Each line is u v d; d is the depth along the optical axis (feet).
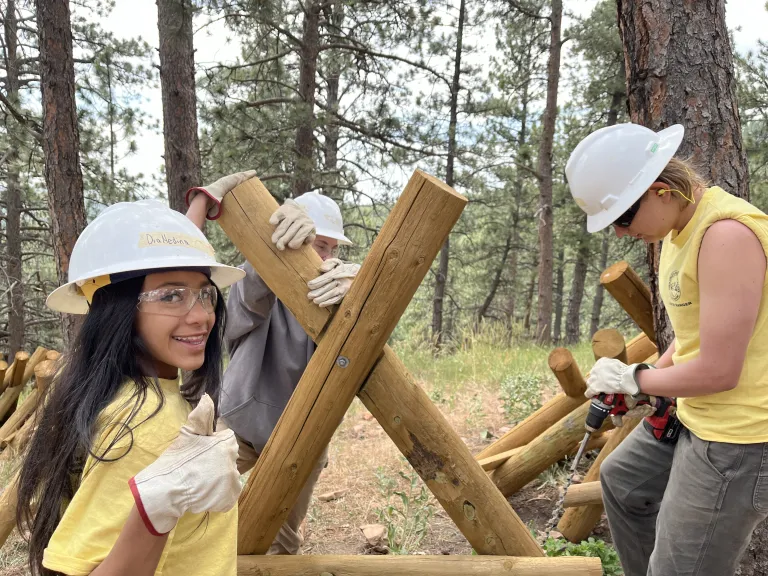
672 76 8.63
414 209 5.99
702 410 6.15
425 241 6.04
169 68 25.77
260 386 8.18
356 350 6.36
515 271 79.20
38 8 21.94
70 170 22.82
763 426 5.74
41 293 46.73
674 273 6.18
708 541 6.09
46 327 50.83
